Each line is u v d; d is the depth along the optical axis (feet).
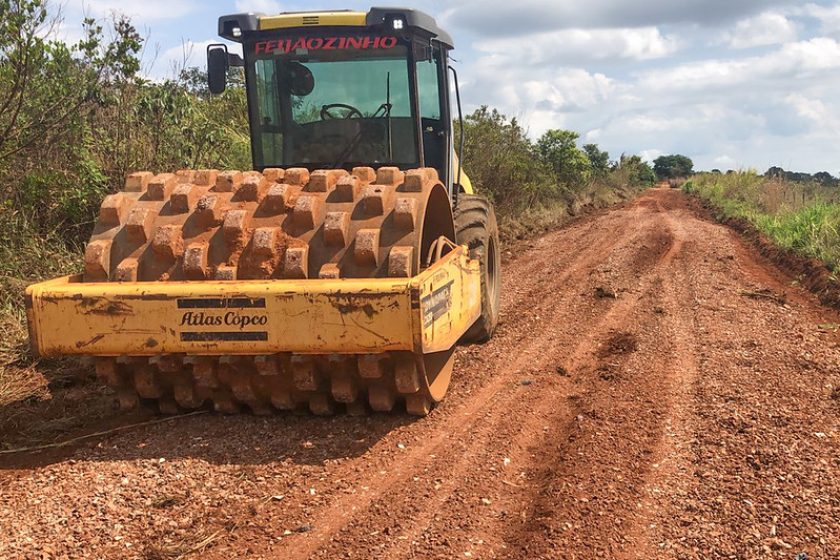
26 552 10.61
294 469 13.46
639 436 14.85
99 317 13.65
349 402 15.35
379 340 13.19
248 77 21.06
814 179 72.28
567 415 16.40
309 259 14.39
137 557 10.55
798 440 14.35
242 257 14.52
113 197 15.34
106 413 16.57
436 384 16.98
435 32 20.71
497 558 10.57
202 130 29.91
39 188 24.29
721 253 41.27
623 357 20.66
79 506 11.99
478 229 22.35
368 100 20.68
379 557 10.55
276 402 15.31
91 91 25.11
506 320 25.89
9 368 18.86
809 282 31.94
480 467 13.62
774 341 21.81
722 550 10.61
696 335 22.81
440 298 14.28
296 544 10.91
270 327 13.35
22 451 14.53
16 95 23.82
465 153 58.44
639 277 33.63
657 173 309.42
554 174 79.97
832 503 11.86
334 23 19.99
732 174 99.71
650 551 10.66
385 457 13.98
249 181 15.35
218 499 12.35
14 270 22.36
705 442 14.42
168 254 14.61
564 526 11.29
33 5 22.50
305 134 21.07
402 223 14.38
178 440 14.69
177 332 13.56
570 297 29.43
